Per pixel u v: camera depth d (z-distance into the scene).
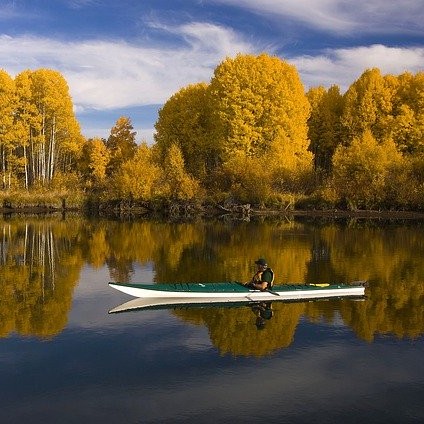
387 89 62.53
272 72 55.00
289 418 8.64
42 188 54.72
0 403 9.14
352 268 21.62
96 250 26.33
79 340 12.41
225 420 8.55
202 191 51.62
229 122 53.72
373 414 8.80
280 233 34.06
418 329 13.44
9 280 19.05
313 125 67.06
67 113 58.97
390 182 48.88
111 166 71.12
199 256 24.61
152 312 14.90
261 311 15.11
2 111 54.22
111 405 9.07
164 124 62.81
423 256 24.66
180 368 10.72
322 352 11.71
